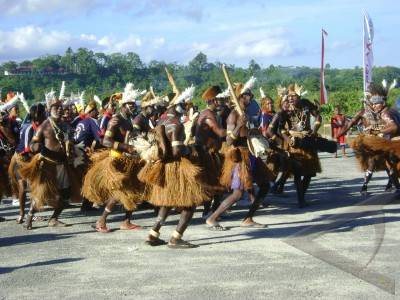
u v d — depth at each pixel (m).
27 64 99.25
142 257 6.54
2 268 6.21
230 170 7.81
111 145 7.69
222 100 9.20
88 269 6.10
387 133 9.27
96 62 98.25
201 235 7.59
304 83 51.19
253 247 6.86
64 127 8.30
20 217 8.74
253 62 95.12
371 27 21.09
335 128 19.48
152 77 97.69
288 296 5.12
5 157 9.13
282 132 9.49
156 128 6.70
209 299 5.10
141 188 7.83
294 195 10.92
